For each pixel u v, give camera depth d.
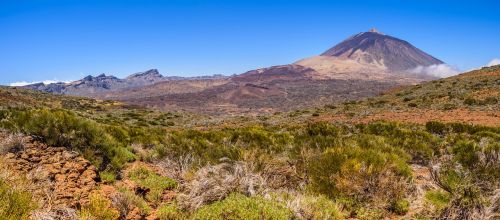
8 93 56.50
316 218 6.01
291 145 12.44
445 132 21.20
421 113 34.72
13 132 8.64
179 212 6.15
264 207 5.71
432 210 6.70
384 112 37.91
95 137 9.13
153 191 7.16
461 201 6.49
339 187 7.50
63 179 6.31
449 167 8.64
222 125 42.25
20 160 7.04
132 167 9.27
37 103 56.38
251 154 9.27
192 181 7.63
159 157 10.75
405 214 6.92
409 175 8.22
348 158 8.34
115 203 5.62
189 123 45.72
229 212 5.67
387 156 8.69
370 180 7.58
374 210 6.88
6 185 4.68
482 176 7.88
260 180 7.44
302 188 7.84
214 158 9.83
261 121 43.34
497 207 6.35
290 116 46.31
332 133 18.09
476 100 36.84
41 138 8.76
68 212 4.85
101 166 8.54
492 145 10.09
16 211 4.34
